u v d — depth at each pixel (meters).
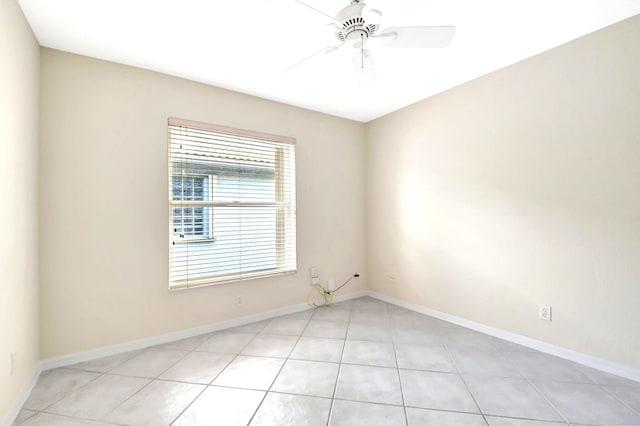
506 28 2.05
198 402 1.76
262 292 3.15
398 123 3.58
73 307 2.22
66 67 2.22
